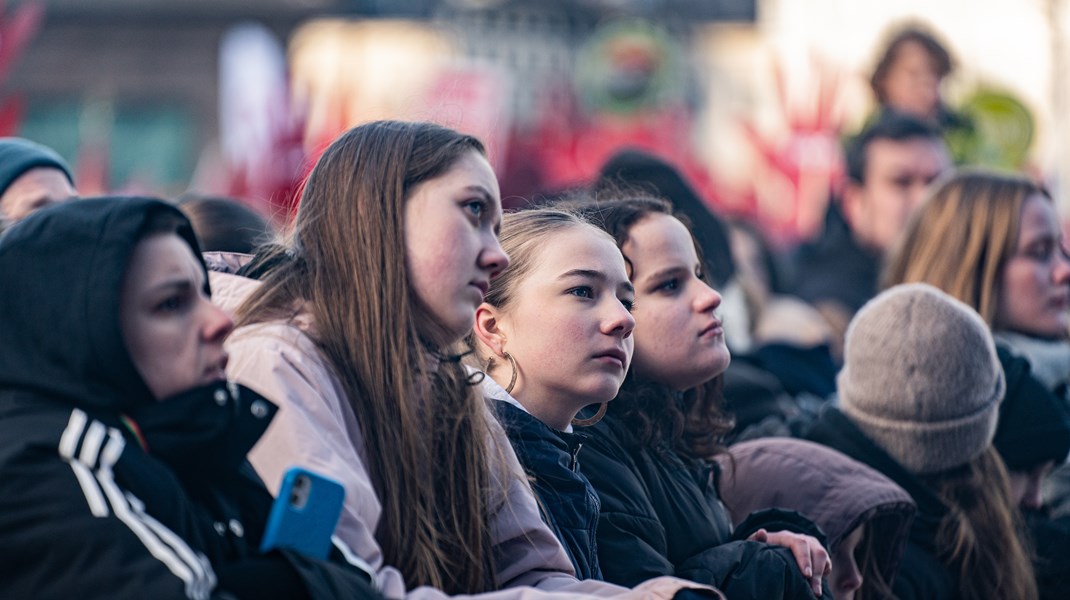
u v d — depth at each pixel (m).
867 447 6.48
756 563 5.02
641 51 33.53
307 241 4.31
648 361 5.55
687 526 5.39
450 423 4.33
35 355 3.40
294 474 3.60
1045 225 8.10
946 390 6.41
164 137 37.12
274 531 3.56
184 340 3.53
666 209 5.77
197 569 3.25
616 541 5.07
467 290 4.25
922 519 6.41
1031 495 7.09
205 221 6.87
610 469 5.21
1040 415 6.99
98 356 3.38
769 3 34.53
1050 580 6.94
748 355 7.89
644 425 5.50
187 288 3.56
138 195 3.58
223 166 13.11
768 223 14.25
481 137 4.65
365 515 3.89
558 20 34.38
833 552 5.88
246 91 21.20
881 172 9.95
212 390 3.54
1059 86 18.66
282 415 3.89
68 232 3.44
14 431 3.32
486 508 4.34
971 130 12.63
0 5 9.40
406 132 4.34
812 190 14.23
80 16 36.84
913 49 12.02
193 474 3.60
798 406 8.07
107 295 3.38
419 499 4.18
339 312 4.19
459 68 33.34
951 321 6.50
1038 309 8.05
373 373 4.15
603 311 5.00
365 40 36.97
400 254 4.19
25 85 36.50
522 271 5.05
